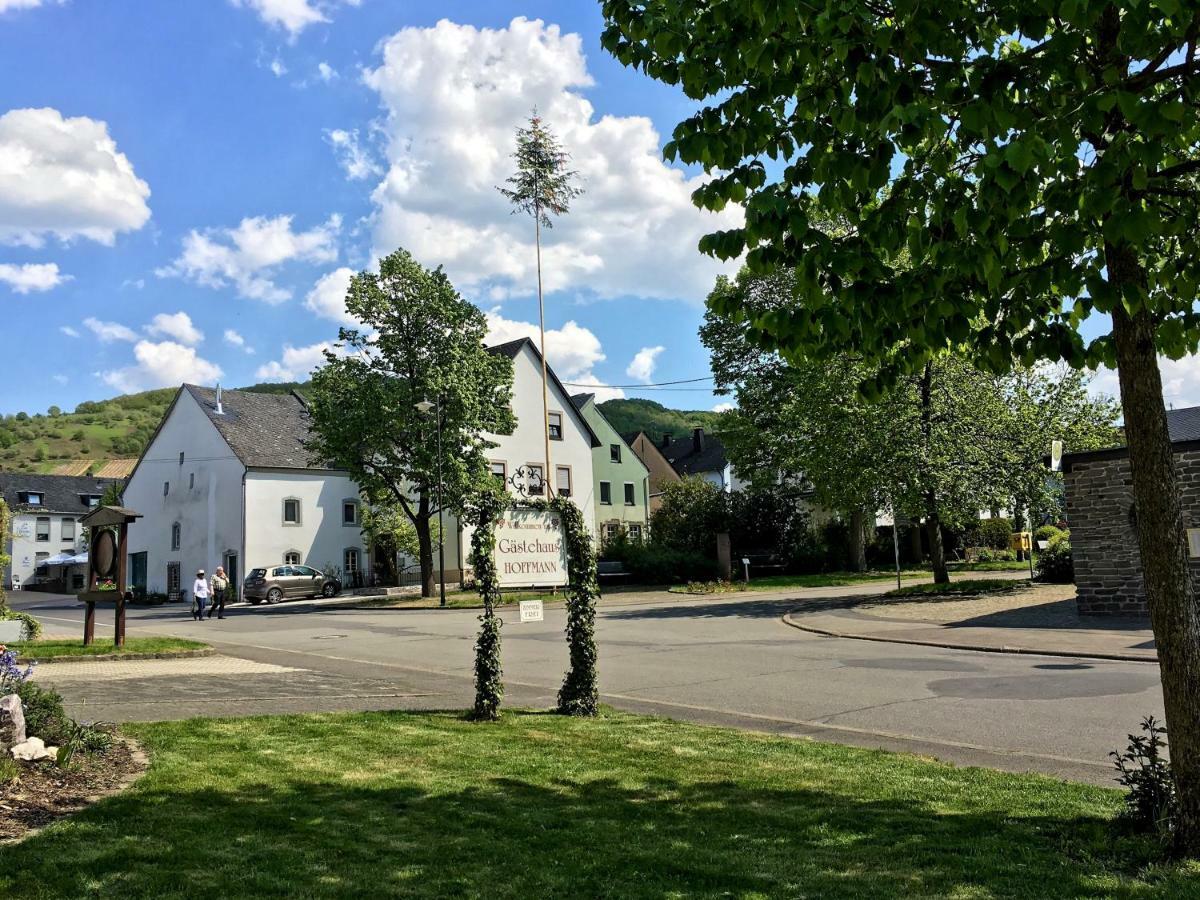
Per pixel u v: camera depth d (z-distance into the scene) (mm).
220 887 4367
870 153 4836
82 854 4734
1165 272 5719
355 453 37750
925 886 4531
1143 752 5387
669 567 45281
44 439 159875
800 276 4996
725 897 4414
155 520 53500
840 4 4602
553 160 45406
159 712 9648
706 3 5344
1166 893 4332
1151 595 4941
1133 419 4930
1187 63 4559
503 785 6668
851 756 7875
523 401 51875
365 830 5434
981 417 27391
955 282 5402
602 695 12008
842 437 27531
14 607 44344
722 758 7738
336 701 10875
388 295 37719
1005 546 56594
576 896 4410
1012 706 10438
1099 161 4242
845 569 51906
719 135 5164
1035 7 4488
